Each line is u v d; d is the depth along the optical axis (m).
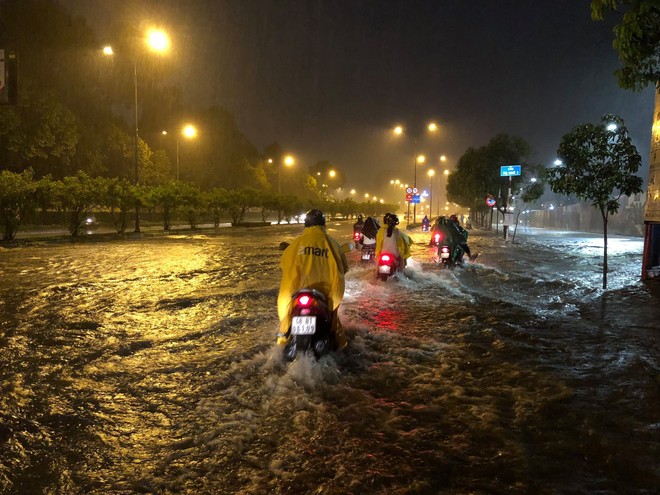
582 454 3.59
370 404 4.49
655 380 5.07
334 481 3.27
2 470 3.45
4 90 17.42
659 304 9.10
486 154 45.22
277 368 5.46
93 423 4.17
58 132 40.06
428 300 9.38
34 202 26.14
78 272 13.53
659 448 3.66
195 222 46.94
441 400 4.59
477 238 32.72
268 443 3.79
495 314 8.20
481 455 3.58
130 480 3.32
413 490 3.16
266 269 14.23
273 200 59.03
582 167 10.77
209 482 3.29
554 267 15.14
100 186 30.75
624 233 36.56
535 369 5.45
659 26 6.13
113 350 6.20
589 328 7.29
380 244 11.45
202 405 4.50
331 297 5.78
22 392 4.84
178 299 9.49
